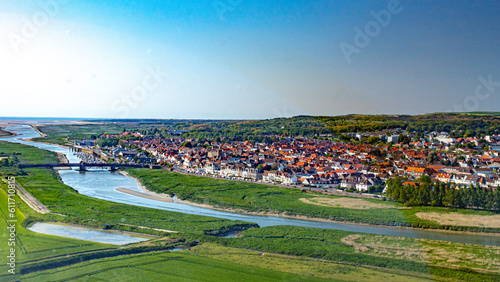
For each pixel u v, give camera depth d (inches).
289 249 6535.4
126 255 6235.2
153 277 5339.6
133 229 7564.0
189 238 7106.3
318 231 7519.7
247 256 6299.2
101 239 7017.7
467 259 6023.6
